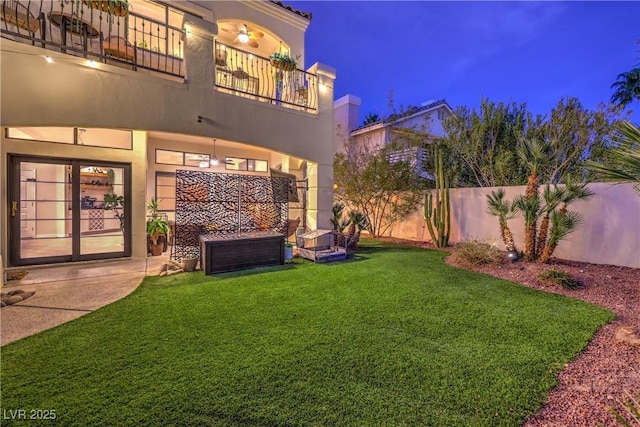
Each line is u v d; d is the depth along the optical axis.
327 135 8.55
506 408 2.15
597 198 6.59
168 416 2.04
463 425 1.99
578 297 4.63
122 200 7.19
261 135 7.20
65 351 2.86
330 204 8.66
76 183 6.65
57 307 4.04
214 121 6.41
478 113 10.55
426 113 13.73
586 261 6.73
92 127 5.08
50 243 6.40
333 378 2.48
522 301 4.42
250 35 9.85
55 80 4.74
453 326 3.53
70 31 5.72
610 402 2.20
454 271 6.25
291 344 3.05
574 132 8.88
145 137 7.44
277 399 2.22
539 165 6.73
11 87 4.44
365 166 11.67
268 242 6.70
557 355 2.87
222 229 7.48
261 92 10.07
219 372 2.54
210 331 3.33
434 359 2.79
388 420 2.03
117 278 5.57
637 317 3.79
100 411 2.07
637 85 9.88
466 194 9.48
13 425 1.93
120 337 3.16
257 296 4.56
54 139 6.38
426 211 9.83
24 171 6.08
